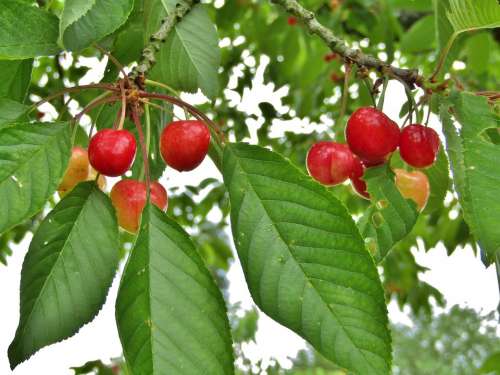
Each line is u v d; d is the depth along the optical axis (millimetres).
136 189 405
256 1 1047
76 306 380
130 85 421
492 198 388
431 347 3842
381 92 451
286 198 381
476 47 938
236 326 1406
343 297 368
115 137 393
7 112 401
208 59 532
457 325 3770
